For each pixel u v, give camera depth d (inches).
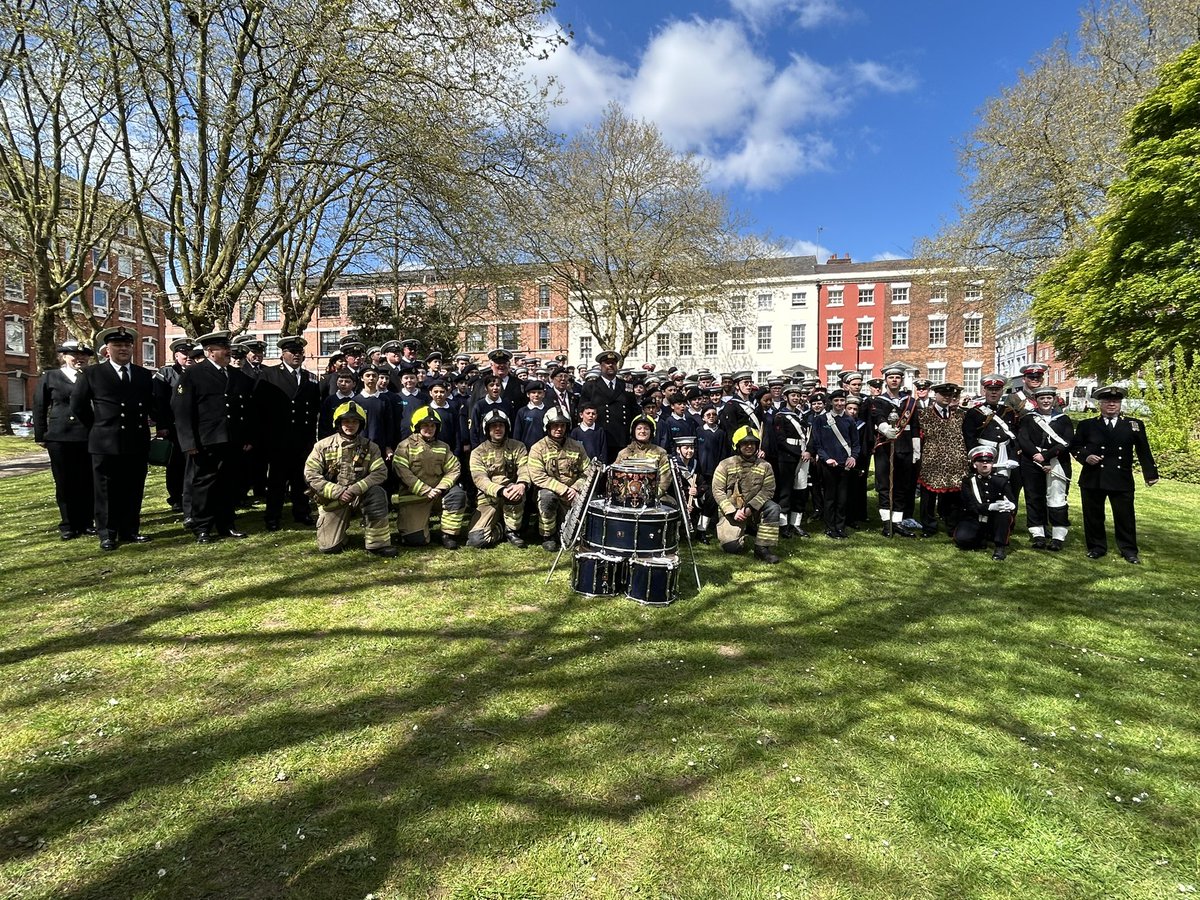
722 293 1238.3
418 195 545.6
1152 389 628.7
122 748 118.3
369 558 243.3
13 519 292.4
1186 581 247.1
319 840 96.7
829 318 1769.2
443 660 159.9
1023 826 105.8
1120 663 172.6
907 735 132.6
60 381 252.8
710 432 309.3
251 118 502.0
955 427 300.0
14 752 116.0
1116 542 288.7
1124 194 737.0
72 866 90.1
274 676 148.1
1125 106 802.2
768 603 211.8
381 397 304.0
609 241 1095.6
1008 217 933.2
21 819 99.1
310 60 437.4
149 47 435.2
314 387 308.7
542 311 1780.3
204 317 508.7
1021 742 131.8
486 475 267.0
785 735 131.0
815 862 96.0
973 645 182.2
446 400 315.6
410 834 98.7
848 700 146.8
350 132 501.7
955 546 295.3
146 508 320.2
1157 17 821.9
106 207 731.4
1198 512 402.0
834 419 307.0
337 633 173.9
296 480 292.7
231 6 431.5
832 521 310.5
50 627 170.4
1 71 522.0
